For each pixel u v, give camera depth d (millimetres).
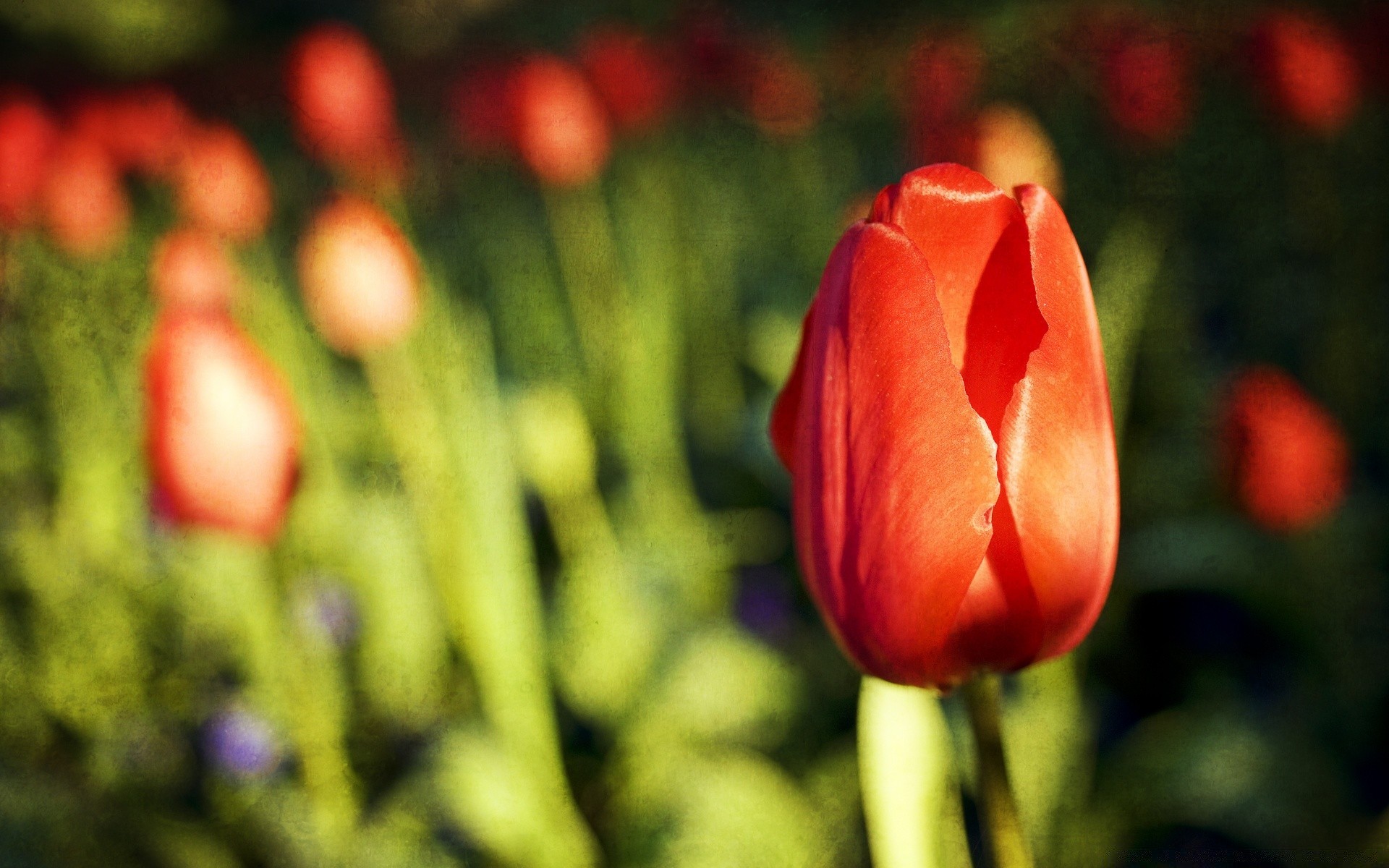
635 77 1245
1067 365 531
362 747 976
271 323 1003
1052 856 873
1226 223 1369
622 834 904
